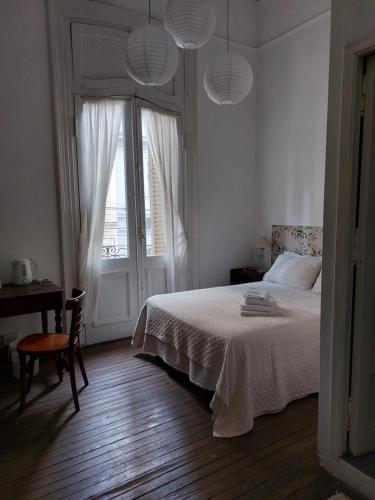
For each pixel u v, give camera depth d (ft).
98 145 12.23
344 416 6.51
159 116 13.48
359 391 6.42
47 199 11.76
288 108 14.61
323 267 6.58
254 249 16.76
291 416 8.23
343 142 6.00
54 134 11.66
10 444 7.38
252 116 16.11
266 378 8.20
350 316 6.33
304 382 8.80
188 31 7.48
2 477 6.47
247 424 7.65
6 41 10.72
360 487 6.13
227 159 15.58
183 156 14.37
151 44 7.56
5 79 10.80
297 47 13.98
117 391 9.53
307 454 7.03
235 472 6.55
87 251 12.31
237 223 16.29
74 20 11.66
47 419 8.25
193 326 8.99
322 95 13.21
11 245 11.30
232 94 9.18
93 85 12.10
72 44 11.67
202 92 14.56
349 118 5.90
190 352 9.00
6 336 11.31
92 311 12.67
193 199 14.74
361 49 5.65
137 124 13.03
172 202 13.93
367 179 5.99
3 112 10.85
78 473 6.55
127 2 12.44
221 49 14.82
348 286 6.24
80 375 10.47
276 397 8.30
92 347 12.63
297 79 14.11
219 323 8.84
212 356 8.26
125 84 12.62
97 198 12.37
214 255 15.74
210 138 14.98
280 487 6.21
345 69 5.88
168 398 9.18
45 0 11.15
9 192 11.13
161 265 14.17
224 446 7.26
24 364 8.63
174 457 6.96
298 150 14.35
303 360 8.77
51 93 11.53
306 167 14.08
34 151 11.42
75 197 12.13
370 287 6.30
